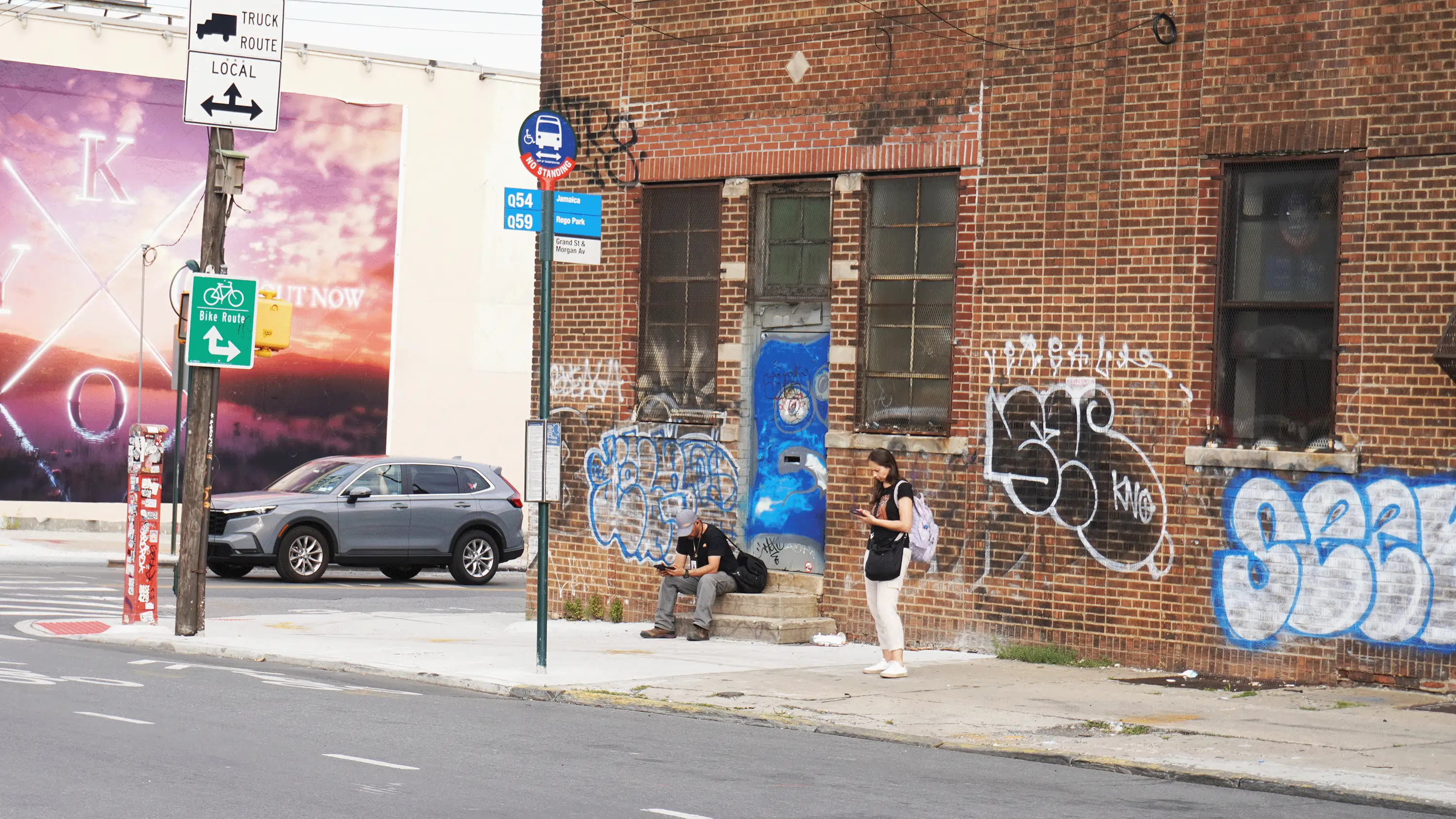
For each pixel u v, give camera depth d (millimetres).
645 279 17312
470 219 35750
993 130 14828
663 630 16031
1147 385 13906
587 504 17672
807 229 16312
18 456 31391
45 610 18281
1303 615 13078
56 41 31734
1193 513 13633
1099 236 14195
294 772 8789
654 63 17172
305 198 34031
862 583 15648
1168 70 13875
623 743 10156
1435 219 12562
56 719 10367
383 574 27188
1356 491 12859
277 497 23797
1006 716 11406
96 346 32000
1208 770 9461
